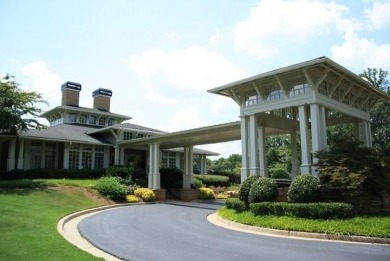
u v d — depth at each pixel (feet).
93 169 109.60
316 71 53.52
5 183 73.56
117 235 40.27
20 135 93.66
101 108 146.41
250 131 62.18
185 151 108.58
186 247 33.55
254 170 60.13
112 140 116.88
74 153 111.14
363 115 68.18
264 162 65.21
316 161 53.16
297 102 55.31
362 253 30.81
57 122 141.18
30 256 24.98
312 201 46.14
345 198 46.11
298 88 56.24
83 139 110.63
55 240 31.78
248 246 34.17
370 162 44.88
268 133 76.59
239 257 29.27
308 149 53.42
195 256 29.63
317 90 53.93
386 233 36.17
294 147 71.87
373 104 71.61
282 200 54.03
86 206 69.05
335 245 34.76
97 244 34.81
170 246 34.04
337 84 57.16
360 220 39.65
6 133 86.58
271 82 59.52
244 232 43.55
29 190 73.10
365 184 44.42
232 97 65.98
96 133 121.49
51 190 76.13
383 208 47.14
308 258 28.89
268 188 51.24
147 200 89.20
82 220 53.72
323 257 29.25
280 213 46.60
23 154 101.71
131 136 119.34
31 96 83.76
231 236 40.32
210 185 126.11
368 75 126.62
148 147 118.42
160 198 95.14
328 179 47.37
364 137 68.44
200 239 38.11
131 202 85.30
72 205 66.08
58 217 50.60
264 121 65.82
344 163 45.62
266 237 39.73
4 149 102.12
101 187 83.51
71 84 140.05
